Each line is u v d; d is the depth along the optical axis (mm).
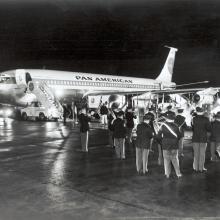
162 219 5727
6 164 10734
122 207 6398
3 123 27812
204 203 6617
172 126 8680
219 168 10164
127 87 38625
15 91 30062
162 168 10164
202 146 9531
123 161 11391
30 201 6793
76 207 6406
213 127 11180
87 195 7227
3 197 7078
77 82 32875
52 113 29766
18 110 32969
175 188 7805
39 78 30375
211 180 8586
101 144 15578
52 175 9180
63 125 25938
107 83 36000
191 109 22844
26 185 8078
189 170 9844
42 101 30312
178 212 6090
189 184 8172
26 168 10109
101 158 11961
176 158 8844
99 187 7914
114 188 7820
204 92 23797
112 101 32531
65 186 7996
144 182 8391
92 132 20969
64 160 11516
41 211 6184
